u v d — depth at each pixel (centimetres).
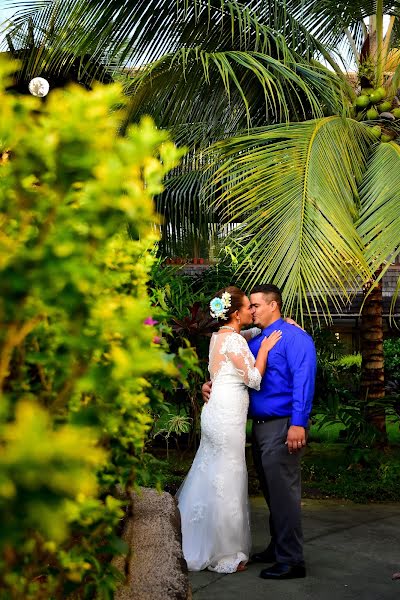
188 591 204
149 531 247
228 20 647
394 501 609
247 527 431
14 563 86
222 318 443
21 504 62
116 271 132
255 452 434
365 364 769
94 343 90
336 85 702
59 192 85
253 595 379
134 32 625
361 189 585
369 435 709
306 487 646
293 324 438
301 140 570
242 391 432
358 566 429
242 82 661
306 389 411
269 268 510
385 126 678
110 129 90
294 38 697
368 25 820
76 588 128
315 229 516
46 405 98
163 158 100
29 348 104
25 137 84
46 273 76
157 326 173
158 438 829
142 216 92
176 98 646
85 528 117
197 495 429
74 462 62
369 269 507
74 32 609
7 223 87
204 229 793
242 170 561
